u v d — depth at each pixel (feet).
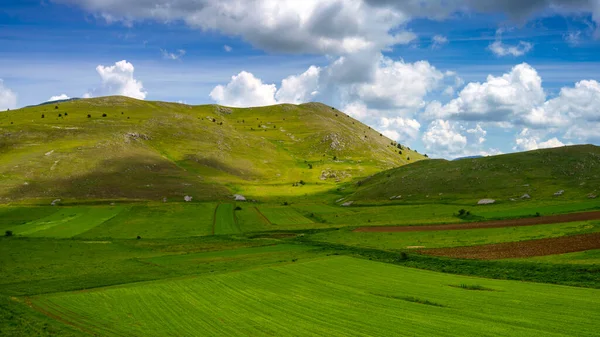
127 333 118.42
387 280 176.96
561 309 121.70
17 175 538.88
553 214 329.52
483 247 234.58
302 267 209.36
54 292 174.70
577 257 185.26
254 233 366.63
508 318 116.16
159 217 437.58
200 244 319.88
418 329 111.14
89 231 372.17
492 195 468.34
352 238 311.68
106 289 174.91
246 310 137.59
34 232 360.48
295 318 126.82
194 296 158.20
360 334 110.11
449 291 152.66
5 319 133.80
